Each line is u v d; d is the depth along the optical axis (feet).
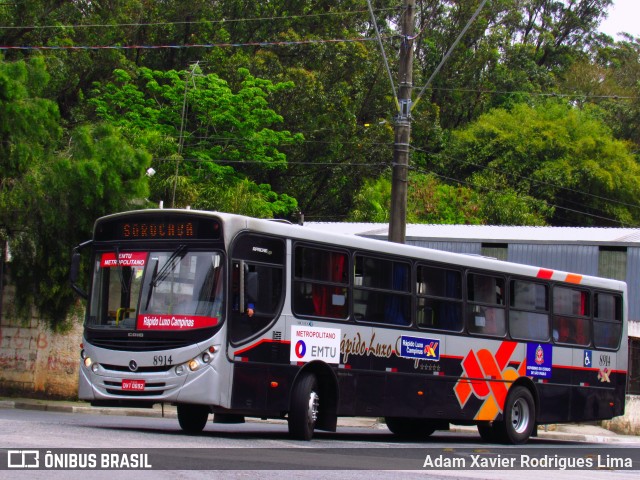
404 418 98.43
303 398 81.35
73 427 80.48
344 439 93.25
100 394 77.61
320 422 84.84
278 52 277.03
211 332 75.36
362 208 268.21
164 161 212.23
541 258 191.21
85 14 244.01
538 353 107.76
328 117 265.13
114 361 77.25
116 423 97.19
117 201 124.88
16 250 124.98
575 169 294.46
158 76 244.42
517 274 106.01
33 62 130.82
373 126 272.51
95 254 80.89
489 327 101.81
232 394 75.97
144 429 86.33
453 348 97.25
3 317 133.39
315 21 289.94
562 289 112.16
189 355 75.20
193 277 76.79
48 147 129.39
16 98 121.90
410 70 122.72
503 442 104.42
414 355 92.73
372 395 88.12
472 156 305.53
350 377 85.97
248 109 237.04
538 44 380.58
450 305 97.50
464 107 345.72
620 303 120.88
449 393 96.43
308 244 83.25
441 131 317.01
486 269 102.22
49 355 132.26
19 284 127.03
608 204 296.30
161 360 75.82
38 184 121.80
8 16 222.69
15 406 120.26
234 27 280.72
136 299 77.92
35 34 230.07
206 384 74.74
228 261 76.54
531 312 107.55
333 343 84.53
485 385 100.89
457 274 98.94
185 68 276.00
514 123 306.76
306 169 270.87
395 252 91.81
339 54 273.33
